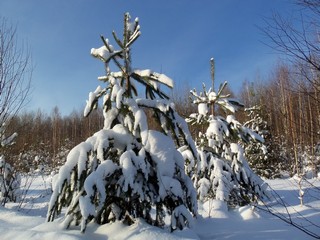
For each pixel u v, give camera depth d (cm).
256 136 713
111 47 439
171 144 404
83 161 358
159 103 415
